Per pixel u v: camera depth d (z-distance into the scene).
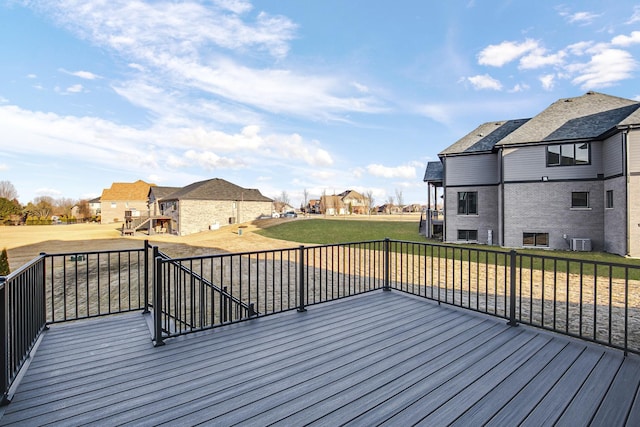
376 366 2.89
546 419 2.13
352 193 76.69
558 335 3.57
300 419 2.13
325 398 2.38
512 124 19.03
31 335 3.23
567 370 2.80
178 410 2.23
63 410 2.23
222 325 3.90
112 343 3.43
